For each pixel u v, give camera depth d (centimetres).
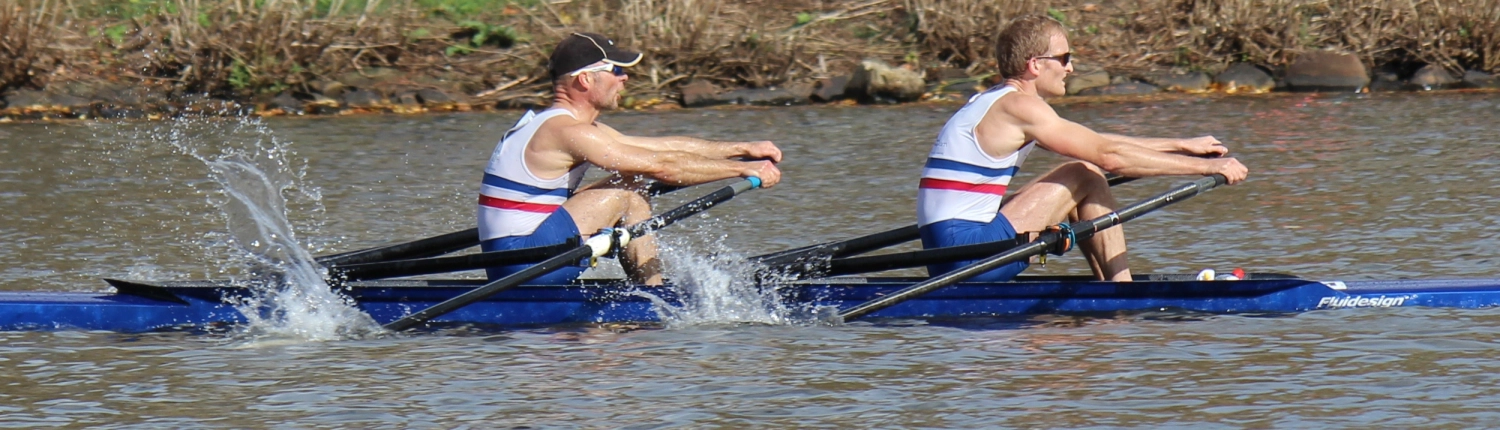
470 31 6072
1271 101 5550
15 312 2270
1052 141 2231
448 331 2266
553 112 2278
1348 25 6128
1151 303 2328
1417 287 2322
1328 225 3112
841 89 5747
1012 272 2373
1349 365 1970
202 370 2034
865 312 2228
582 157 2258
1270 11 6150
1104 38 6291
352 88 5631
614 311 2320
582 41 2266
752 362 2050
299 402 1883
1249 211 3303
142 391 1936
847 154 4388
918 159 4256
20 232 3216
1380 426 1717
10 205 3556
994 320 2280
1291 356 2022
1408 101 5425
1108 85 5900
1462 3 6059
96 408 1862
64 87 5447
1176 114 5266
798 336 2195
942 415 1795
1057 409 1808
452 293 2312
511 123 5153
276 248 3120
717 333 2222
